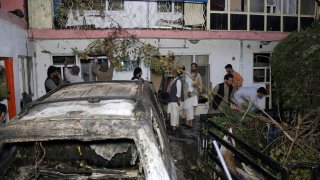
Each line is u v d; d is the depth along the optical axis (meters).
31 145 2.92
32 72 9.81
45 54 10.13
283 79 5.84
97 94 3.05
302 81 5.36
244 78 12.02
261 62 12.34
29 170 2.81
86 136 2.15
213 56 11.60
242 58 11.91
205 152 4.86
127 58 10.08
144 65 10.78
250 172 4.66
